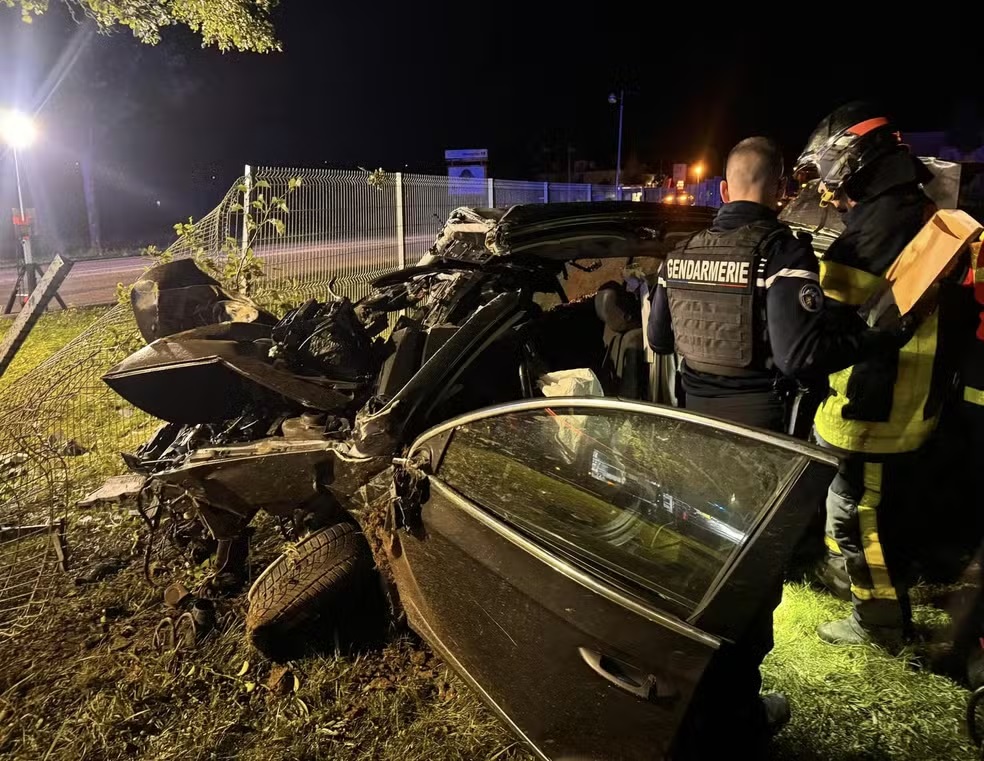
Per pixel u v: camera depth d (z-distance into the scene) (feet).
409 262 30.30
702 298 7.40
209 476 9.84
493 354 10.34
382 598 9.98
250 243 19.52
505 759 7.75
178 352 10.83
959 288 8.19
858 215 8.05
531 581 6.35
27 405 13.96
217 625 10.10
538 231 10.94
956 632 9.01
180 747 8.17
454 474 7.55
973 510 10.63
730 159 7.48
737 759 5.98
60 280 14.58
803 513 5.43
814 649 9.09
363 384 10.68
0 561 12.37
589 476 7.14
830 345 6.61
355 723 8.46
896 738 7.67
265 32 29.50
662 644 5.38
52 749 8.25
